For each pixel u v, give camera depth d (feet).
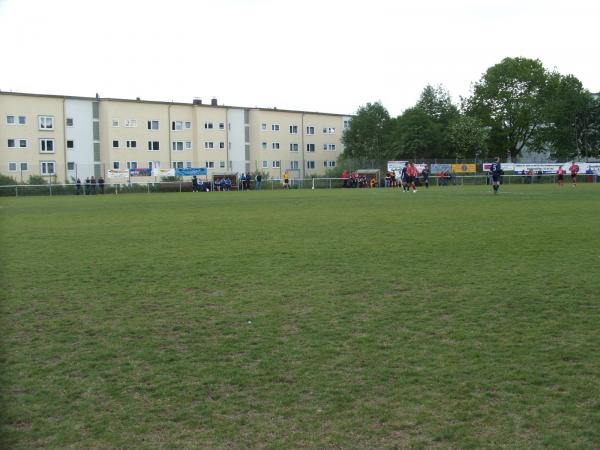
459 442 12.26
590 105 260.42
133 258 36.58
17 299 25.39
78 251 40.16
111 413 13.89
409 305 23.27
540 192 122.52
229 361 17.28
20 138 222.07
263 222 60.54
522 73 264.31
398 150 267.39
